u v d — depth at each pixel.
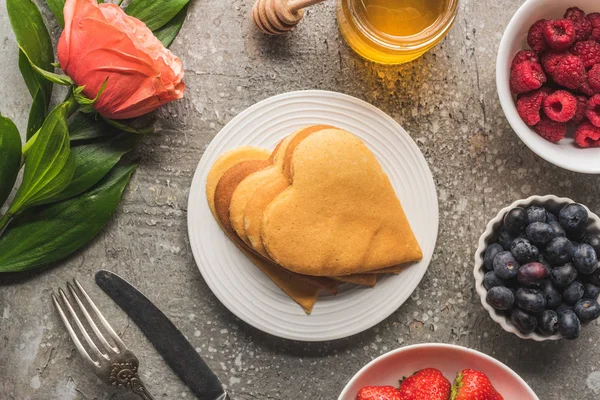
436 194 0.64
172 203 0.64
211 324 0.64
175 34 0.63
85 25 0.56
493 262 0.61
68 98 0.61
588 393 0.66
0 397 0.63
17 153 0.60
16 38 0.61
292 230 0.59
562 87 0.62
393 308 0.63
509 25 0.60
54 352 0.64
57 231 0.62
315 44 0.65
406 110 0.66
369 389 0.61
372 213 0.61
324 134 0.60
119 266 0.64
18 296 0.63
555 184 0.66
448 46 0.66
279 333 0.63
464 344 0.66
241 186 0.60
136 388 0.61
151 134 0.64
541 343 0.66
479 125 0.66
